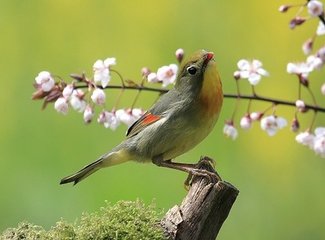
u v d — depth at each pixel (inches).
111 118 373.7
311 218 503.8
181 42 551.5
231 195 311.0
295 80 530.0
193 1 556.4
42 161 508.1
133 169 488.4
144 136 368.8
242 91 530.9
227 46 547.8
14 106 530.6
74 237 308.7
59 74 550.6
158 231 306.7
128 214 310.8
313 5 353.7
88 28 559.8
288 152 513.7
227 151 513.3
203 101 362.0
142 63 548.1
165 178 486.0
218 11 553.6
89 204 484.1
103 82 365.7
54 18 562.3
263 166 512.4
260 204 504.1
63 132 513.3
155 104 370.0
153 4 559.8
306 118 516.1
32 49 556.4
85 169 379.6
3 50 554.9
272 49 543.5
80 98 365.1
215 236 313.0
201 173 320.8
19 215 488.7
